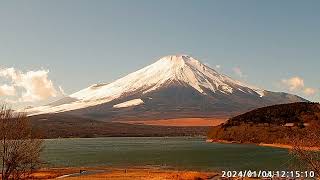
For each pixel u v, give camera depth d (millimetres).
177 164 106312
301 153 44969
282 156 128500
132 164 107625
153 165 104250
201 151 158750
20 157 49844
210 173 81875
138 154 145375
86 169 94000
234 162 109938
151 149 177000
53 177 76938
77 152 161625
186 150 166125
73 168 96375
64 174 82812
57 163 110938
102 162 114312
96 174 82312
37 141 53094
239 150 162125
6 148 49375
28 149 50938
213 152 152000
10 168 49594
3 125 49406
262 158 121562
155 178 72688
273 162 107500
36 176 76875
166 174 79375
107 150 173750
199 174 78875
